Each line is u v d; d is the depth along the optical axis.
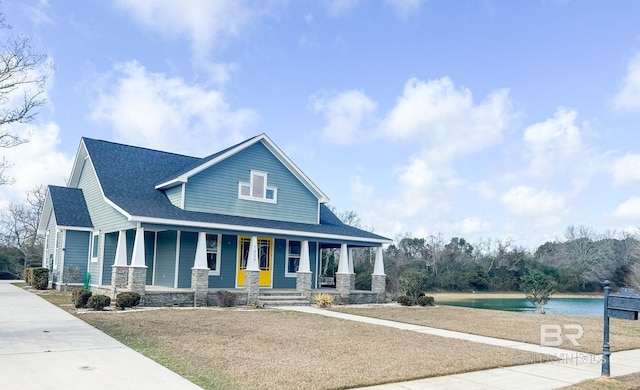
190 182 19.06
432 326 13.26
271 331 11.21
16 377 6.54
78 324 11.38
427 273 45.22
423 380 7.21
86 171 24.14
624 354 9.91
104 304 14.59
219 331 10.93
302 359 8.16
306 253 19.78
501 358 8.80
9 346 8.59
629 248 46.31
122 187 19.75
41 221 27.05
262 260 20.86
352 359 8.31
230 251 20.00
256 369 7.32
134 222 16.70
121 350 8.49
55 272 23.30
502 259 50.00
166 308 15.76
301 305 18.83
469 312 17.77
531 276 23.11
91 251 22.27
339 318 14.34
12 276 37.22
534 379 7.45
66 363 7.41
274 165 21.64
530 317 16.44
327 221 24.38
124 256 17.08
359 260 45.56
